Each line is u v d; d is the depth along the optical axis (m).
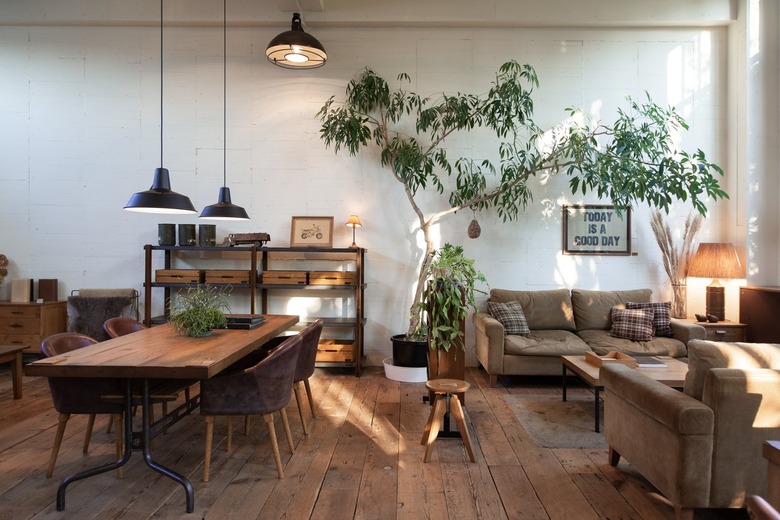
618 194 4.79
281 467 2.70
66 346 2.90
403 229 5.37
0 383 4.58
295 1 5.01
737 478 2.07
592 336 4.74
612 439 2.77
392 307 5.37
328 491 2.54
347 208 5.38
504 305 4.90
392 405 3.96
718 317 4.97
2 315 5.00
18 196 5.41
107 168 5.41
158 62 5.41
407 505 2.40
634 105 4.80
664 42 5.35
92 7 5.25
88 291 5.20
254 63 5.41
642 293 5.13
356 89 5.06
